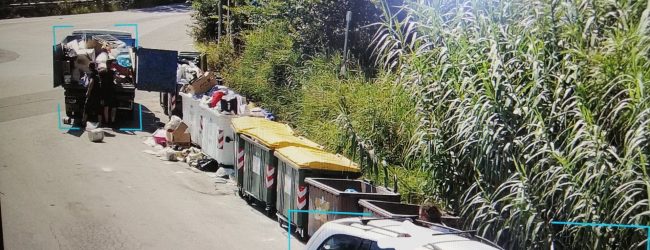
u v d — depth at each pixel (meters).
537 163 9.14
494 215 9.74
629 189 8.27
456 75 10.71
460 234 7.96
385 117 13.61
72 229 12.40
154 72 21.33
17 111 22.00
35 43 35.94
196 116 18.31
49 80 26.94
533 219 8.90
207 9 31.52
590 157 8.62
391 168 12.82
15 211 13.16
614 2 9.94
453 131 10.76
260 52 21.97
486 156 9.93
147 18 45.41
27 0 49.31
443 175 10.90
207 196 15.06
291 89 19.45
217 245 11.98
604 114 9.34
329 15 20.22
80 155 17.66
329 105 16.30
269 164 13.52
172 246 11.82
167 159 17.89
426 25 11.80
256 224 13.33
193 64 23.19
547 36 10.19
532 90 9.52
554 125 9.60
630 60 8.99
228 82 21.95
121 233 12.34
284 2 21.70
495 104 9.80
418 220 8.59
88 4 50.00
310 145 13.75
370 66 18.30
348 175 12.57
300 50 20.70
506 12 10.96
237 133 14.88
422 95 11.17
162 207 14.03
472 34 11.03
